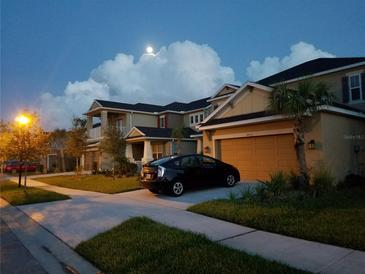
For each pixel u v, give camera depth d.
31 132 15.17
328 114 11.06
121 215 7.91
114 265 4.37
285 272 3.79
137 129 23.84
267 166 12.61
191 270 3.98
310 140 10.80
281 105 9.95
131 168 20.86
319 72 16.84
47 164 35.81
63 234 6.52
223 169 11.81
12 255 5.38
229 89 22.64
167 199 10.10
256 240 5.34
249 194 8.84
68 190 14.63
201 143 23.44
